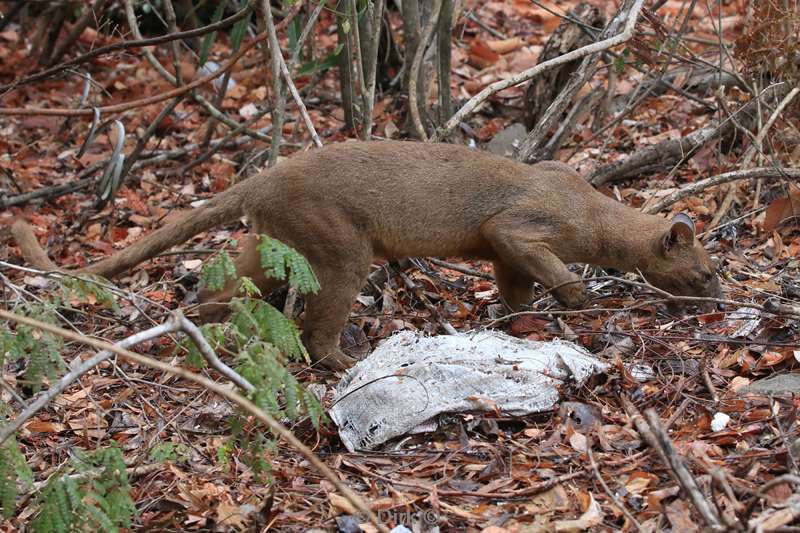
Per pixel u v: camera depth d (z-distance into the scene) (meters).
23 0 10.33
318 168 5.72
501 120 9.16
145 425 5.15
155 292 6.84
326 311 5.81
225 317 6.03
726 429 4.55
